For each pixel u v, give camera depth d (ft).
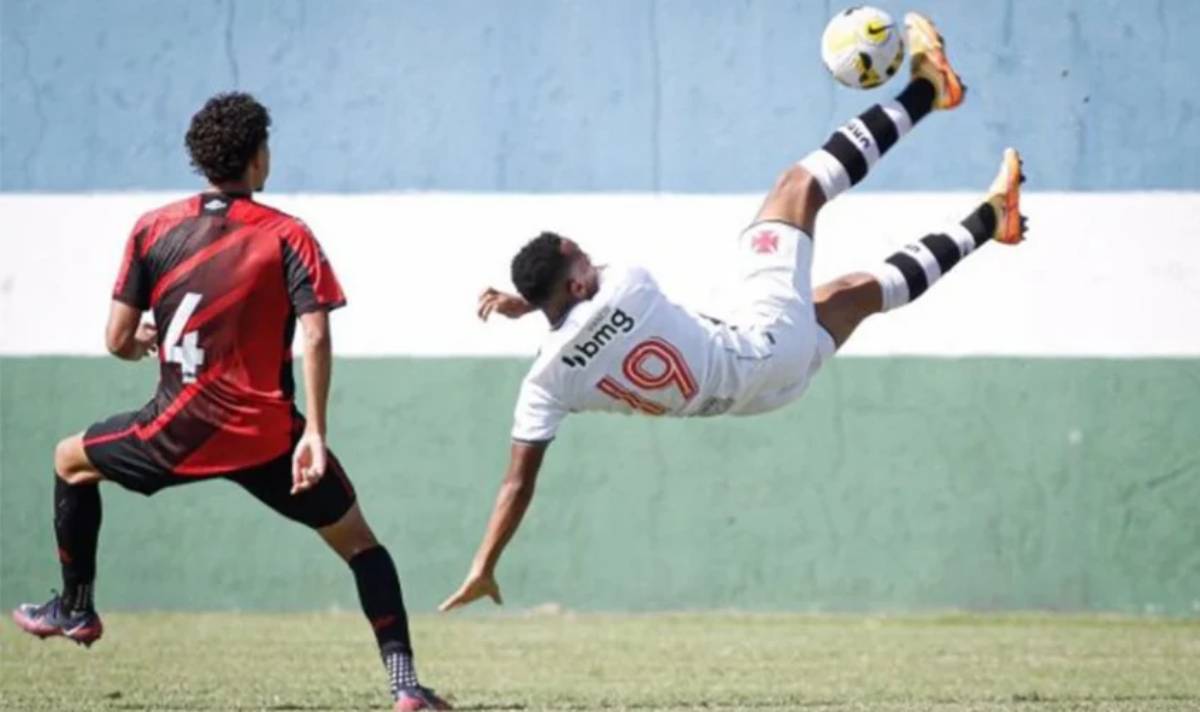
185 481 80.28
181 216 78.69
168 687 100.89
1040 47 157.79
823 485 158.92
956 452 158.20
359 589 83.20
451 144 160.56
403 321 160.86
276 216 78.79
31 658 119.44
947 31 158.20
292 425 79.41
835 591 158.40
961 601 157.79
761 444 159.43
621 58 159.53
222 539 162.40
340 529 82.74
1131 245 157.38
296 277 77.92
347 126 161.27
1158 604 156.56
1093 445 157.38
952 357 158.40
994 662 119.03
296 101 161.58
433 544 160.56
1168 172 157.28
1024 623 150.00
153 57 162.71
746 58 158.71
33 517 162.81
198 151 78.95
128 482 80.84
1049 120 157.48
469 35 160.56
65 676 107.14
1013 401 158.10
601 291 75.46
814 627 147.13
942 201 156.76
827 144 81.05
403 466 160.86
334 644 131.95
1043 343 157.99
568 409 77.56
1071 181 157.69
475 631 144.05
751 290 77.87
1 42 163.43
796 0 158.30
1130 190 157.38
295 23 161.79
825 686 103.09
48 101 163.12
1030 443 157.89
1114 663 118.21
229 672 110.93
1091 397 157.58
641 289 75.46
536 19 160.35
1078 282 157.69
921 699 95.04
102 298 162.81
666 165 158.92
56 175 162.81
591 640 136.56
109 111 162.71
